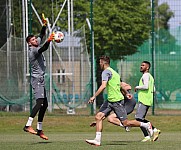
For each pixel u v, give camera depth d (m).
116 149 20.81
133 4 65.81
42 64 23.12
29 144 23.42
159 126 39.16
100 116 22.73
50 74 42.88
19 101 43.44
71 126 38.97
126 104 24.61
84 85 43.78
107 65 22.91
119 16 64.38
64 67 44.66
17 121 39.75
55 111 43.22
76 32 45.16
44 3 53.50
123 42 62.53
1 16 48.53
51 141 25.78
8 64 43.97
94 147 21.72
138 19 64.94
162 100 47.84
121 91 24.28
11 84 43.66
